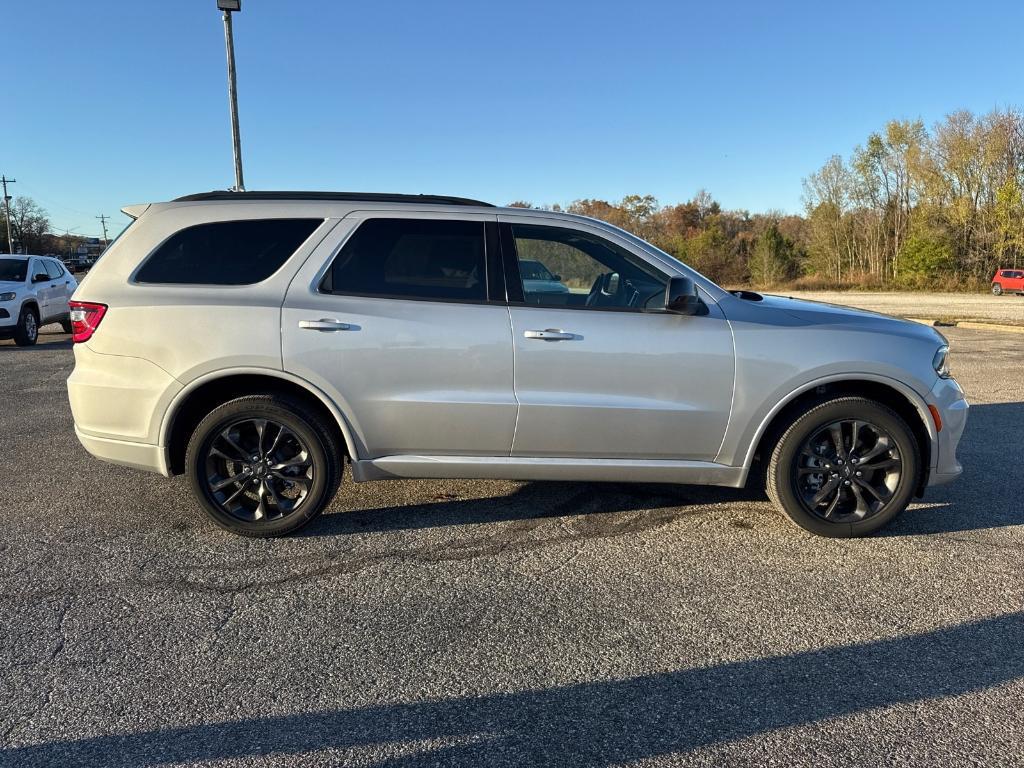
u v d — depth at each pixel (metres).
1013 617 3.10
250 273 3.81
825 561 3.68
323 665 2.72
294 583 3.41
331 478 3.88
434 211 3.90
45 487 4.80
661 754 2.23
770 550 3.82
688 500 4.58
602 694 2.54
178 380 3.71
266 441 3.87
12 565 3.58
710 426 3.84
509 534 4.02
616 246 3.91
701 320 3.82
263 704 2.48
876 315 4.22
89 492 4.70
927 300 35.56
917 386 3.85
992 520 4.25
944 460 3.94
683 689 2.57
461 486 4.83
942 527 4.14
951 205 47.03
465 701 2.50
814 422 3.84
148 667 2.70
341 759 2.20
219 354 3.69
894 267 51.66
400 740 2.29
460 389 3.76
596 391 3.78
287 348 3.70
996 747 2.26
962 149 45.44
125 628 2.98
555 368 3.76
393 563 3.64
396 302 3.77
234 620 3.06
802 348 3.80
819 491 3.92
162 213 3.89
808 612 3.14
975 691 2.56
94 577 3.45
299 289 3.77
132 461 3.87
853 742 2.29
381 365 3.73
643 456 3.91
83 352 3.83
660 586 3.40
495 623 3.04
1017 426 6.60
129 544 3.85
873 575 3.52
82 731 2.33
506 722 2.39
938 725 2.37
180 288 3.79
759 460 4.18
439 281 3.83
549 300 3.84
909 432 3.83
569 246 3.90
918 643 2.88
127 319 3.74
